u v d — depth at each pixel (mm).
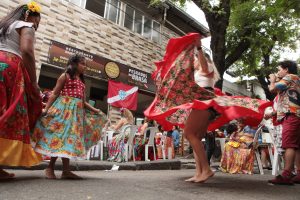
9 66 3172
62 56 10336
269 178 5098
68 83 3871
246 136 6613
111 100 11414
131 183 3582
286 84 4453
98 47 11688
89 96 12062
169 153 9906
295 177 4617
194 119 3826
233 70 20250
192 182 3908
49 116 3723
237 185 3898
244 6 12305
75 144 3727
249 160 6434
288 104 4402
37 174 4184
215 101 3557
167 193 3012
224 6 11516
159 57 14461
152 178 4316
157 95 4055
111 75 11867
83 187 3074
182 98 3930
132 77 12734
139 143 8977
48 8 10195
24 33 3279
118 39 12523
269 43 13391
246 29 13227
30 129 3611
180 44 3992
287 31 13375
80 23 11156
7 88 3166
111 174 5129
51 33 10203
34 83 3428
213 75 4152
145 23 14172
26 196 2531
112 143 8180
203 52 3930
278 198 3078
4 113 3010
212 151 7145
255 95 23906
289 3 5328
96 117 4156
